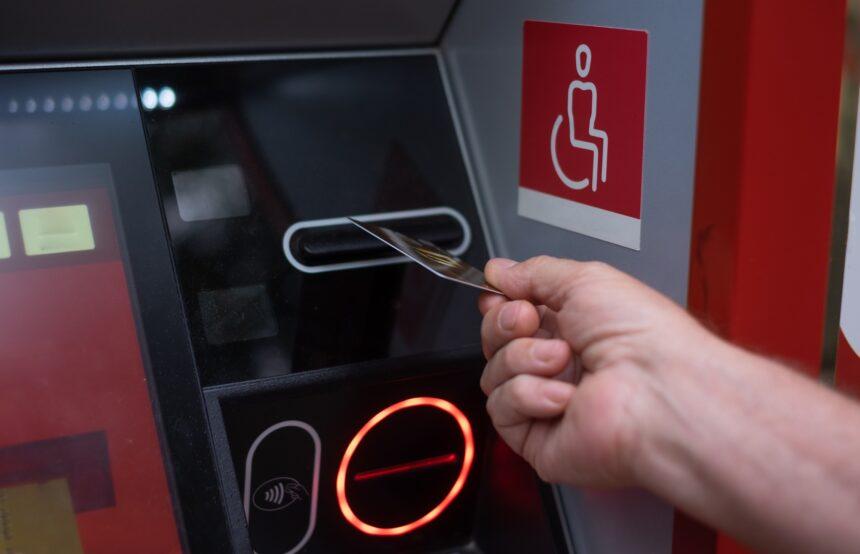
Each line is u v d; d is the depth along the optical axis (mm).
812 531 719
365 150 1103
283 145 1064
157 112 1014
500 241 1123
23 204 926
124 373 919
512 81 1052
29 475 875
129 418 910
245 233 1013
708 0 760
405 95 1147
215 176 1018
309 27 1078
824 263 836
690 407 762
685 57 793
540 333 942
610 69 890
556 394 830
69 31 961
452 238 1109
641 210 875
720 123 768
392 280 1061
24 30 940
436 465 1114
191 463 915
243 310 982
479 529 1176
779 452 732
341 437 1031
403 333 1043
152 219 972
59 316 913
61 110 971
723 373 763
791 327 835
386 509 1104
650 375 788
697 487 769
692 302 828
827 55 773
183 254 976
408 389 1046
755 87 747
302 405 992
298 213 1044
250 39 1065
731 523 764
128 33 992
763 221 783
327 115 1099
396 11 1100
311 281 1026
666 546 892
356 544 1102
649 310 798
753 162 763
